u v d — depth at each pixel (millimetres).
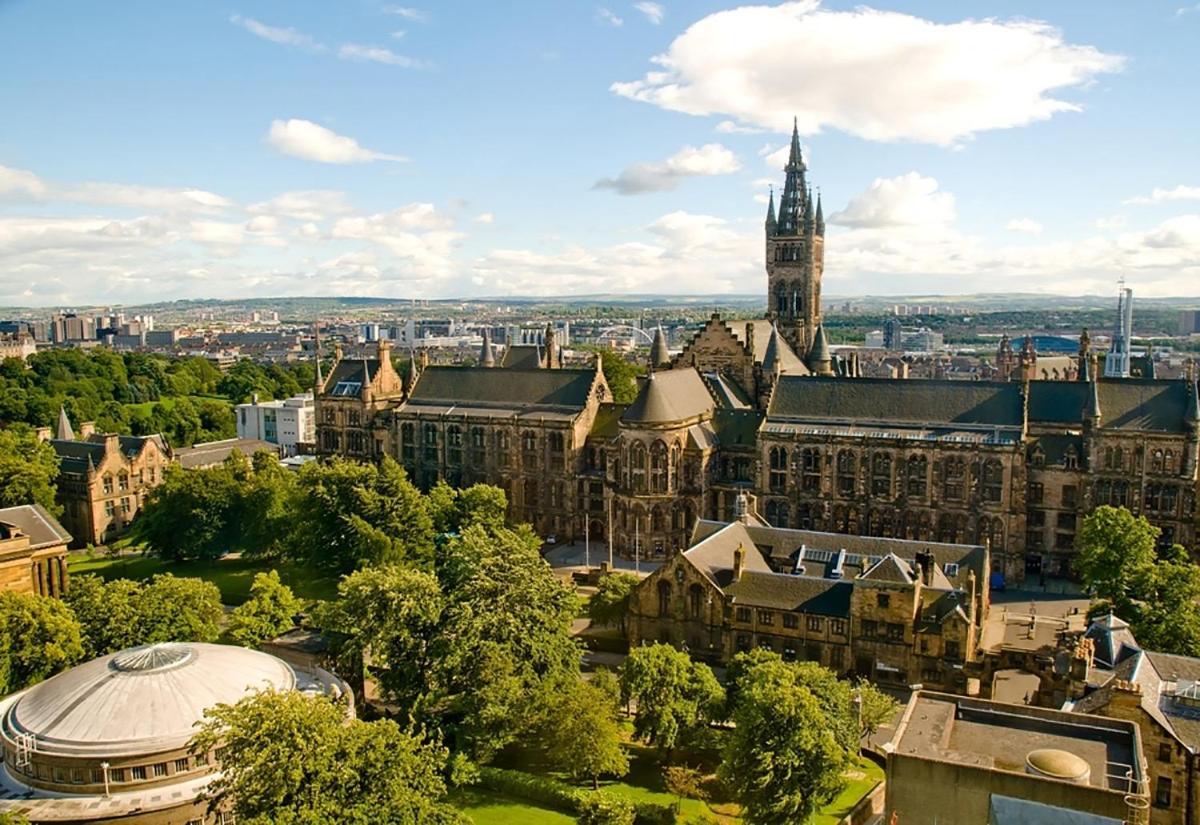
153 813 84312
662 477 174500
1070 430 170250
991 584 157000
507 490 199375
